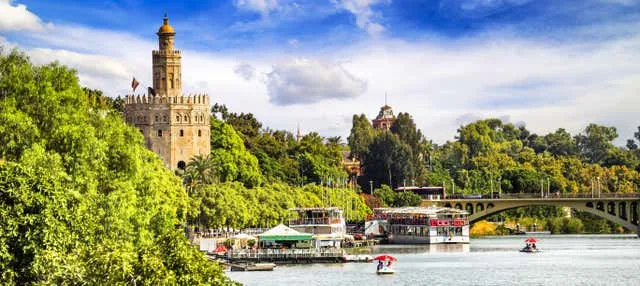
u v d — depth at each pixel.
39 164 104.00
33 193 78.88
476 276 190.62
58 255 74.25
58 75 130.62
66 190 85.25
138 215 126.69
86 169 120.00
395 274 193.00
